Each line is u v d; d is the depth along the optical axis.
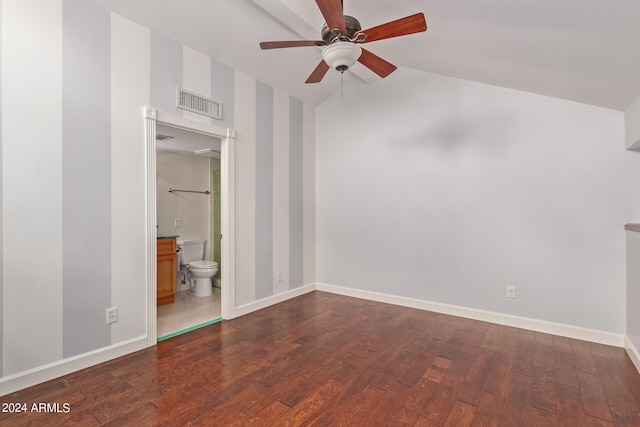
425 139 3.46
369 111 3.85
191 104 2.79
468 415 1.71
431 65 3.11
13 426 1.58
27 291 1.92
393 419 1.67
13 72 1.85
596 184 2.65
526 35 1.87
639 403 1.81
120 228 2.35
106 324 2.28
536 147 2.89
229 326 2.98
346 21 1.97
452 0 1.77
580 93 2.48
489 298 3.13
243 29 2.73
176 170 4.44
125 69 2.35
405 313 3.38
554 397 1.87
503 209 3.04
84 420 1.63
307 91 3.94
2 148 1.82
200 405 1.77
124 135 2.35
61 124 2.04
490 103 3.10
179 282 4.37
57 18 2.01
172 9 2.38
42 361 1.98
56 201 2.03
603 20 1.46
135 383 1.98
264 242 3.57
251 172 3.40
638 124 2.20
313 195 4.29
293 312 3.40
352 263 4.03
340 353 2.43
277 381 2.02
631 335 2.40
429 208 3.45
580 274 2.72
